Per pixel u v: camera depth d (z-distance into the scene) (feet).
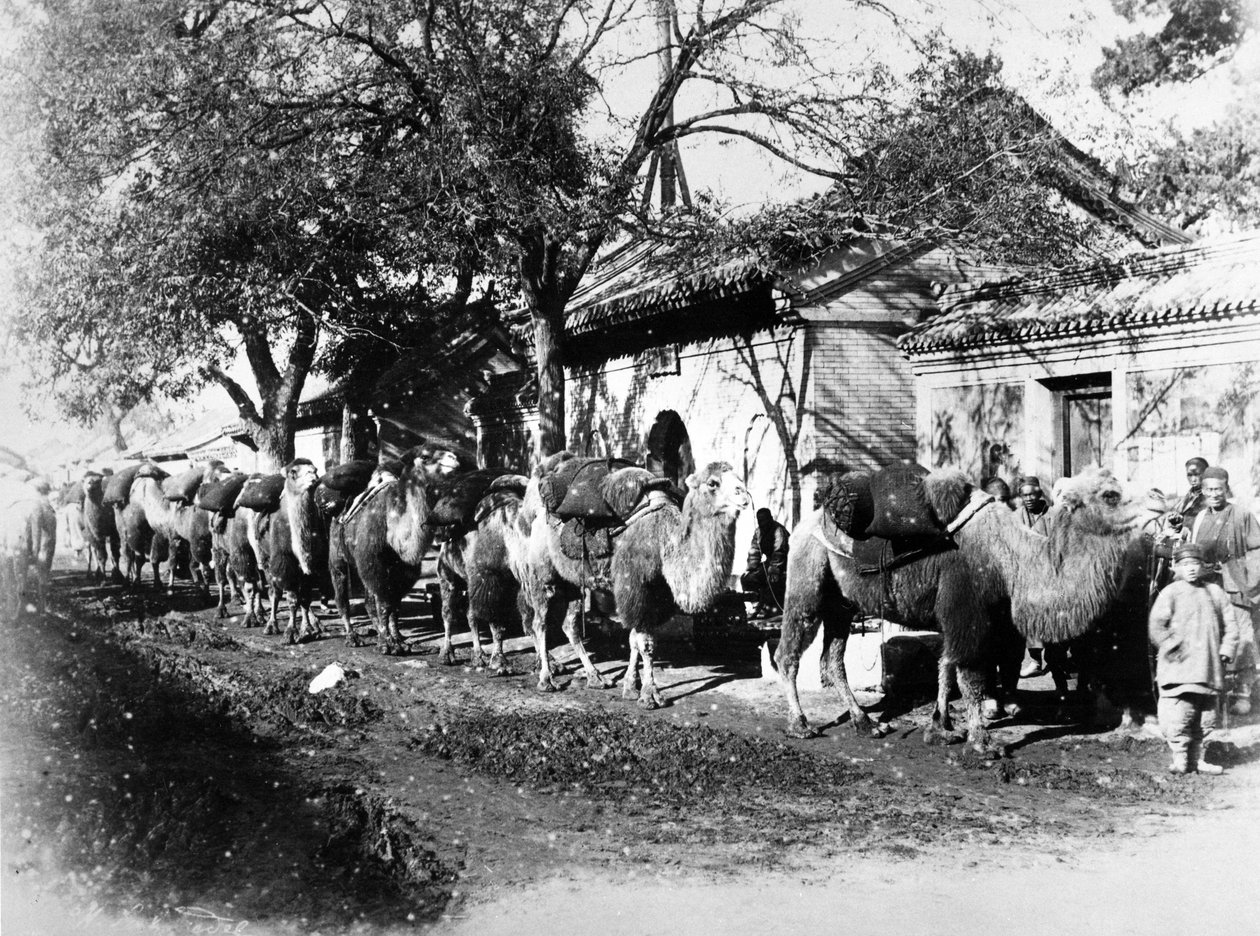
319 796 25.13
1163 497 29.73
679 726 31.53
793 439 52.13
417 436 83.51
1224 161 69.72
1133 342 41.91
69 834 22.44
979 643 27.96
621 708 34.76
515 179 48.91
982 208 48.60
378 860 20.89
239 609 62.54
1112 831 21.95
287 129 54.39
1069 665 33.99
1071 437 46.21
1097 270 46.14
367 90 54.13
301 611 53.26
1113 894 18.37
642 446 65.00
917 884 19.06
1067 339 44.24
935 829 22.26
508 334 76.84
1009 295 49.75
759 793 25.17
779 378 53.21
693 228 51.96
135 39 53.06
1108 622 29.63
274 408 80.64
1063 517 27.17
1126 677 29.73
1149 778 25.73
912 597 28.89
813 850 21.07
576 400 73.00
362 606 64.85
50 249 58.34
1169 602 26.09
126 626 53.16
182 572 86.99
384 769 27.63
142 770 27.07
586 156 51.90
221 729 32.09
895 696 35.14
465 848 21.54
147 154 57.52
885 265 52.90
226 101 52.54
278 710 34.17
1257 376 38.06
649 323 61.67
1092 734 30.14
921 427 51.26
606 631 48.49
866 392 51.96
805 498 51.19
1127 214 59.41
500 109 49.62
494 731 30.99
